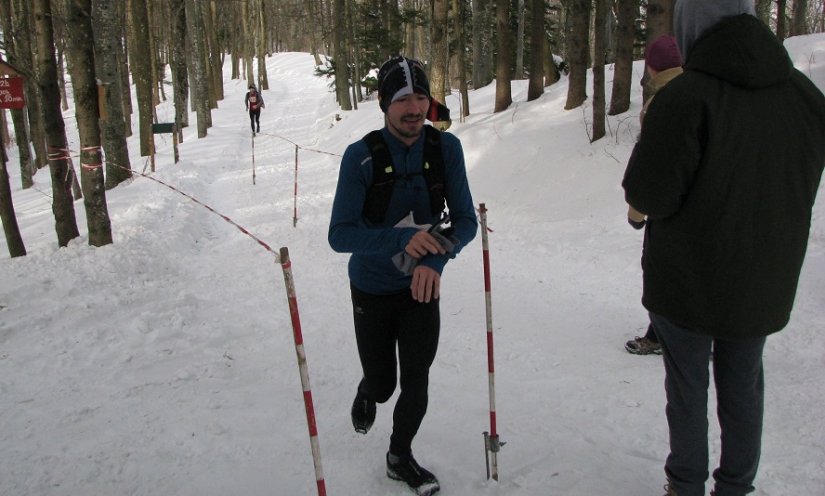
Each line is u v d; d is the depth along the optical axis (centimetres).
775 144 213
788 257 224
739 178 213
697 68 217
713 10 215
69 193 787
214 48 3734
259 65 4138
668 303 236
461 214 276
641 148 225
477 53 2175
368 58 2823
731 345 236
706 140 212
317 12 4231
